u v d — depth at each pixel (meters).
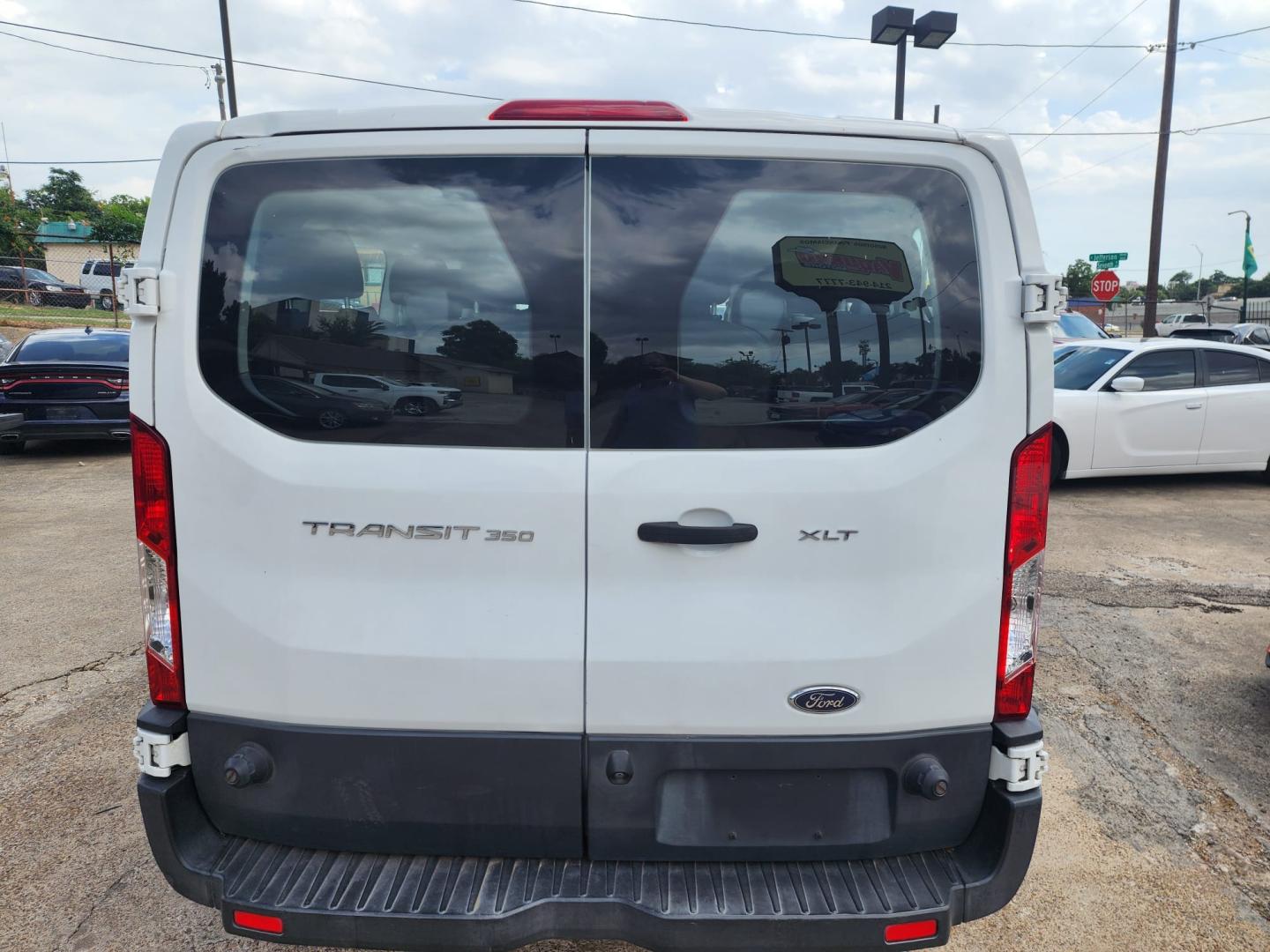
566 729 1.98
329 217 1.96
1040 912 2.79
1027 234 1.97
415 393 1.95
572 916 1.92
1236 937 2.68
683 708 1.96
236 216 1.97
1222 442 8.67
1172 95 20.08
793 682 1.96
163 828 2.01
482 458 1.93
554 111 1.96
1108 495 8.60
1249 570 6.17
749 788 2.01
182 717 2.04
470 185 1.96
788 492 1.93
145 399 1.96
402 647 1.96
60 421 10.30
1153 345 8.75
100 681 4.44
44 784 3.50
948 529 1.96
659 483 1.92
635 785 1.99
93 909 2.79
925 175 1.98
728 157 1.96
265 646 1.99
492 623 1.95
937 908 1.92
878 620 1.96
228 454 1.95
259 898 1.93
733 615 1.94
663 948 1.91
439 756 1.99
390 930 1.89
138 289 1.91
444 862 2.04
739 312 1.96
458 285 1.96
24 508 8.25
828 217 1.98
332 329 1.95
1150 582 5.92
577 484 1.92
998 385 1.96
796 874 2.00
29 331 22.69
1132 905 2.82
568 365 1.95
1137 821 3.27
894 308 1.97
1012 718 2.04
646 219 1.96
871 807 2.03
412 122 1.95
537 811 2.01
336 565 1.96
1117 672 4.52
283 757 2.02
